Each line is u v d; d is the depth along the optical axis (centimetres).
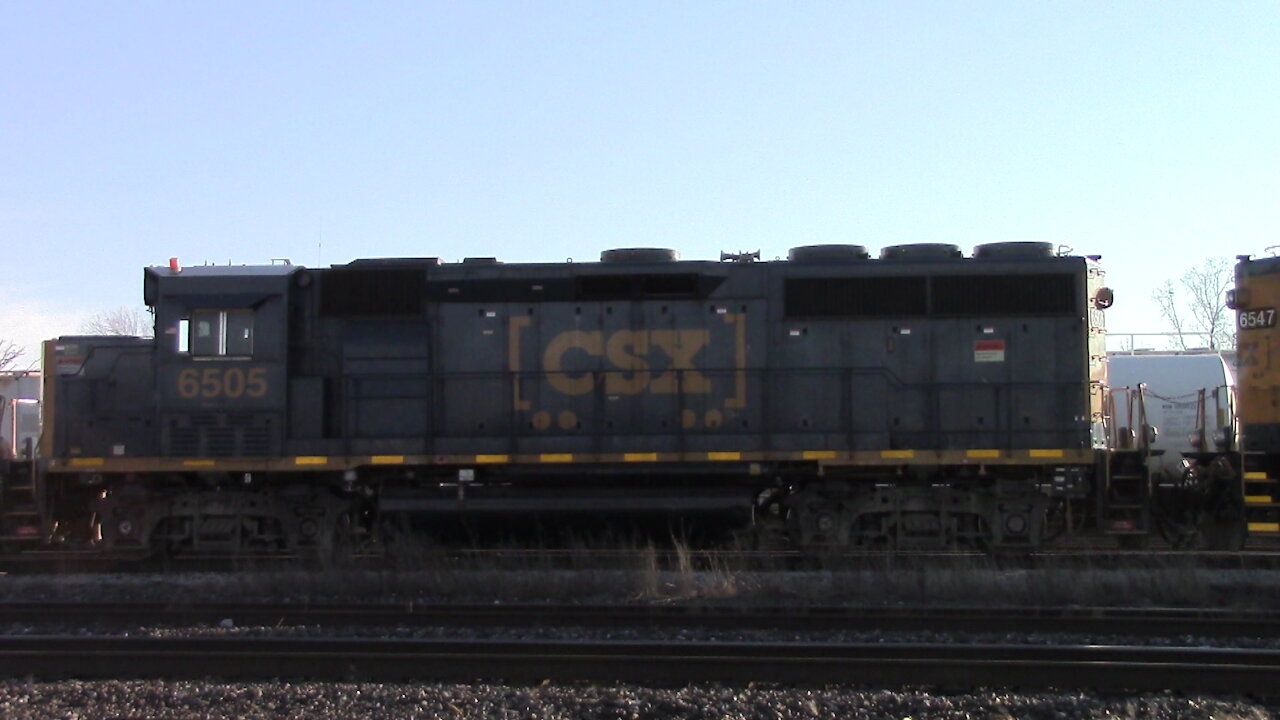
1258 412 1606
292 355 1627
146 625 1174
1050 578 1328
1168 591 1303
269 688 881
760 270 1603
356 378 1616
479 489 1588
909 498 1554
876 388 1577
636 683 903
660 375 1599
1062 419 1555
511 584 1370
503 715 811
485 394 1612
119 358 1634
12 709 834
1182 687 870
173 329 1619
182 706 841
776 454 1558
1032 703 830
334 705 835
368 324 1628
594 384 1603
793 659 905
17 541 1680
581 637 1091
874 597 1312
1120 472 1523
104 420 1625
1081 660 941
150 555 1614
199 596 1357
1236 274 1662
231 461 1592
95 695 867
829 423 1578
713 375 1592
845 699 840
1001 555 1538
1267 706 841
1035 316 1570
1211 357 2353
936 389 1570
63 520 1658
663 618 1148
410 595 1359
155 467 1595
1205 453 1573
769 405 1585
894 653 958
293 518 1619
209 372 1616
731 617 1140
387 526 1592
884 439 1564
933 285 1583
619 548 1585
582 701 838
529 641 994
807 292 1594
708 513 1559
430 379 1614
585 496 1572
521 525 1592
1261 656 921
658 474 1574
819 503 1575
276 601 1291
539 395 1608
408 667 929
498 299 1623
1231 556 1523
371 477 1619
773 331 1595
